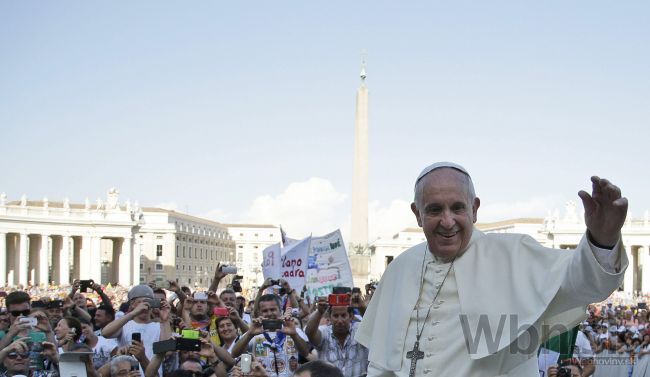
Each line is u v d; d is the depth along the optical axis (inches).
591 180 87.6
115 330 339.9
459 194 109.4
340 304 304.7
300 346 300.8
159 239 4596.5
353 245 1780.3
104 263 4628.4
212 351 280.7
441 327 108.7
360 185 1797.5
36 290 2361.0
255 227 6205.7
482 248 110.8
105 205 3873.0
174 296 512.1
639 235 3769.7
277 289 551.2
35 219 3420.3
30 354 291.0
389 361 113.3
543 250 104.7
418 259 119.0
